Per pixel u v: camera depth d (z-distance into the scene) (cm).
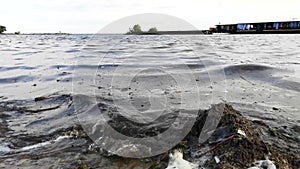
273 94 571
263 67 863
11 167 284
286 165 262
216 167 255
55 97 552
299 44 2094
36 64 1029
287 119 414
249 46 1845
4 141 349
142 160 293
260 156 267
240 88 617
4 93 598
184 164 267
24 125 405
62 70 877
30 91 612
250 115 431
